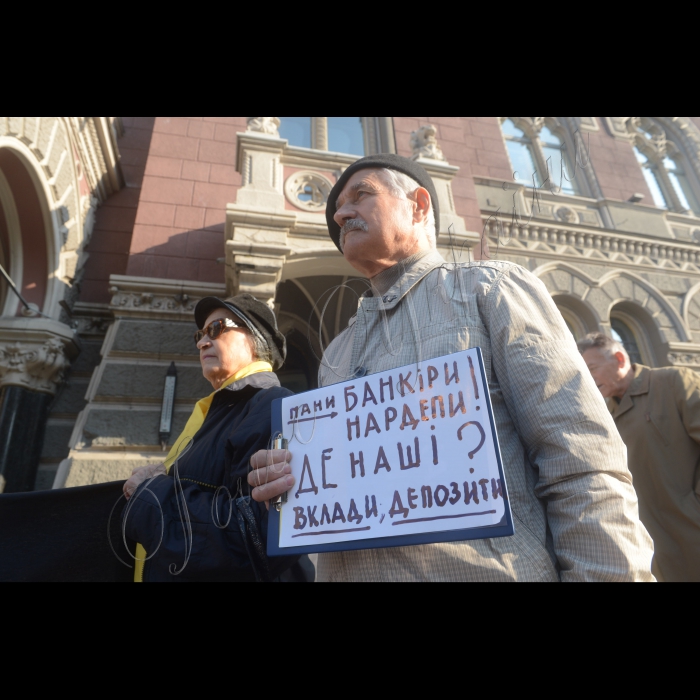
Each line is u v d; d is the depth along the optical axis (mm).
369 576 1033
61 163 4977
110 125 5879
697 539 2213
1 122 3932
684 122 9281
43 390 4969
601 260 6957
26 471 4688
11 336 4809
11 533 1851
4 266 5219
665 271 7238
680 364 6617
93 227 6238
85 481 4141
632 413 2541
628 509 880
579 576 852
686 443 2354
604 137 8508
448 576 953
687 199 8797
